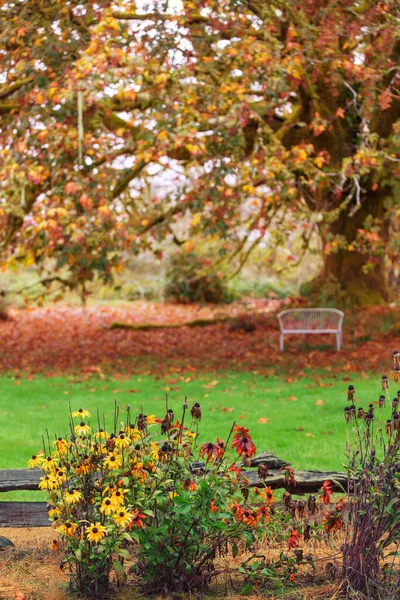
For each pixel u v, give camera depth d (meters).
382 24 12.46
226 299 28.12
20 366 14.55
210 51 13.03
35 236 14.24
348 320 17.48
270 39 12.52
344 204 15.82
